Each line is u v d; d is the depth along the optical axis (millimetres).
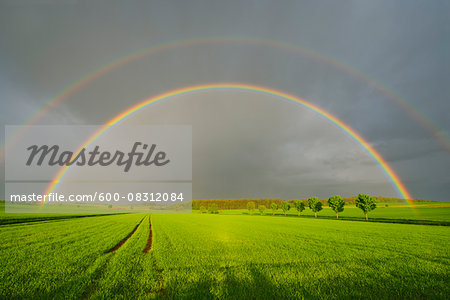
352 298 9711
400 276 13109
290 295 9781
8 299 9195
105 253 18125
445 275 13344
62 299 9078
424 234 34562
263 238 28531
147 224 49281
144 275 12219
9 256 16562
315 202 96812
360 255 18891
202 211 166750
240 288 10461
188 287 10508
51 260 15383
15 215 65625
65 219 60406
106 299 9133
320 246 23062
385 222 62750
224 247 21484
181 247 21062
